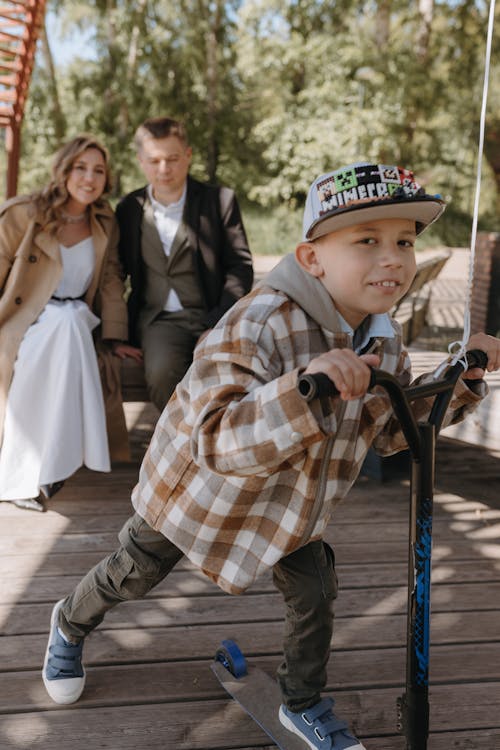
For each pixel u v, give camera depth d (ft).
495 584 8.88
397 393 4.22
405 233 4.58
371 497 11.44
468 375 5.13
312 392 3.91
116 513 10.63
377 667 7.15
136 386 11.91
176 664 7.10
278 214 57.31
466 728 6.32
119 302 11.47
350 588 8.68
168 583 8.69
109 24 60.80
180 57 60.34
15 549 9.41
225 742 6.06
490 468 13.02
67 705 6.47
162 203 11.62
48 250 10.74
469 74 58.80
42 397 10.49
